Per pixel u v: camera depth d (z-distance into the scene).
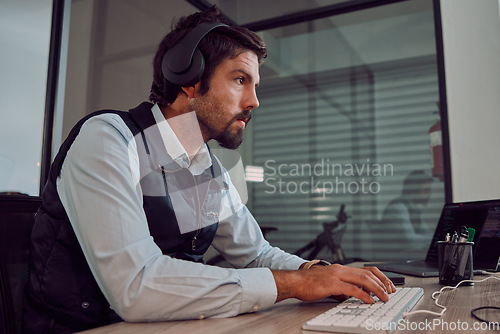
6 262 0.80
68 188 0.71
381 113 4.41
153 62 0.95
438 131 3.68
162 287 0.60
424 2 3.36
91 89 3.26
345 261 4.29
